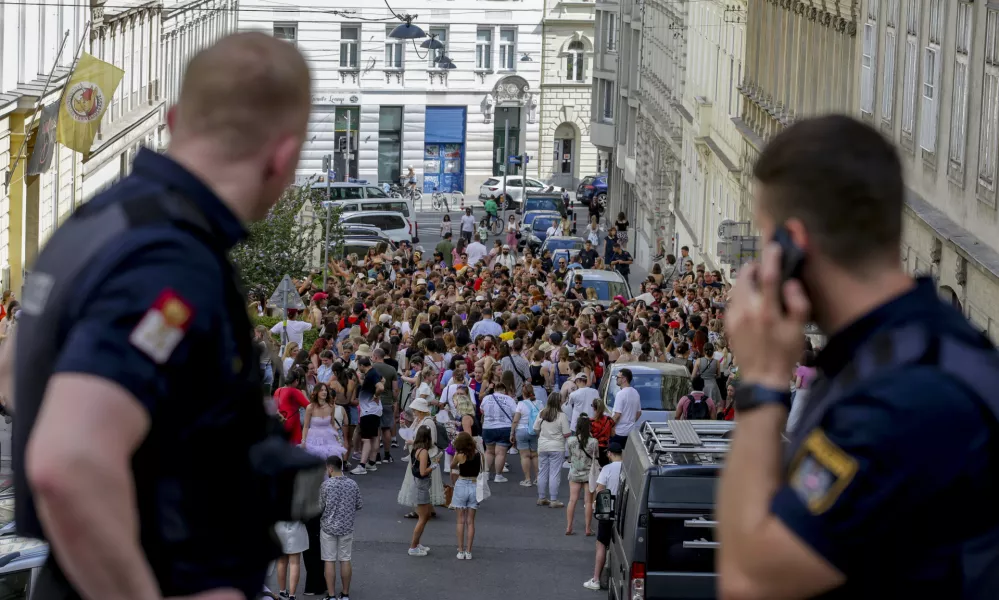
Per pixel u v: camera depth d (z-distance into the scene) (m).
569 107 194.50
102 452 5.00
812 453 5.42
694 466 28.42
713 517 28.28
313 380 54.47
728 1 106.56
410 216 142.00
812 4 79.75
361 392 54.72
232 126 5.75
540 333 67.00
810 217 5.74
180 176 5.66
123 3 105.50
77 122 71.50
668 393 52.16
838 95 73.56
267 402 6.23
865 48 68.06
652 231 141.88
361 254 121.44
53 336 5.29
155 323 5.21
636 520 28.42
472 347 60.84
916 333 5.54
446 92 186.50
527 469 54.06
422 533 45.50
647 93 153.12
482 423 55.88
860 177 5.69
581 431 46.97
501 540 46.19
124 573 5.01
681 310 74.62
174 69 130.75
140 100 115.19
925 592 5.28
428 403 49.06
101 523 4.96
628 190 166.00
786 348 5.85
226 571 5.68
